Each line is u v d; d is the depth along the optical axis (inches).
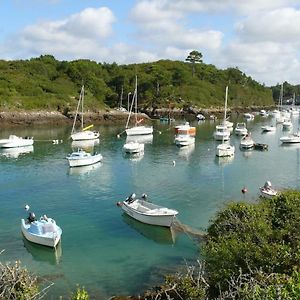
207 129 4335.6
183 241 1176.2
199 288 713.6
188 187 1834.4
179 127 3784.5
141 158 2564.0
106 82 6259.8
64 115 4719.5
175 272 970.7
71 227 1299.2
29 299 634.8
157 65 7288.4
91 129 4158.5
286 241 828.6
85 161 2292.1
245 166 2338.8
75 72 6003.9
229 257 742.5
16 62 6077.8
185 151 2851.9
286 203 946.7
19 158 2517.2
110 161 2448.3
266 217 920.3
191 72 7765.8
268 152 2847.0
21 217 1390.3
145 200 1549.0
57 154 2669.8
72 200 1609.3
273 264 712.4
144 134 3740.2
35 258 1059.9
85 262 1039.6
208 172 2166.6
